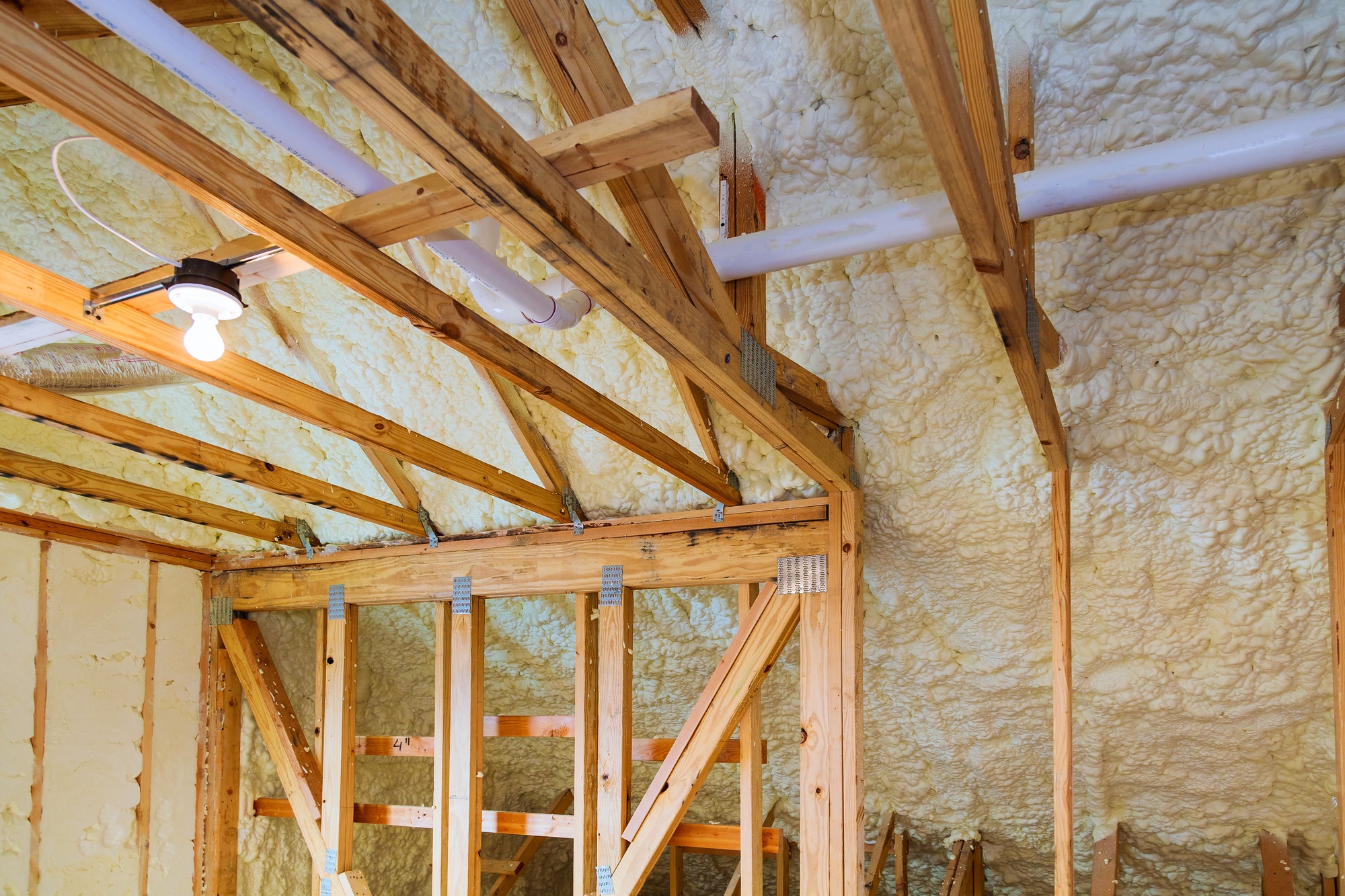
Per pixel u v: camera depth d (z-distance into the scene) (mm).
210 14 2107
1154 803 3842
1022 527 3008
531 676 4430
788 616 3053
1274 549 2840
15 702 3400
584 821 3326
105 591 3746
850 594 2961
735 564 3168
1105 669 3373
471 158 1065
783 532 3111
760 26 2131
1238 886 4020
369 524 3836
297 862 4293
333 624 3912
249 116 1185
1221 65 1965
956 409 2801
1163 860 4086
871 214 2088
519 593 3559
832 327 2727
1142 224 2287
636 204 1539
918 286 2553
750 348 1979
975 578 3248
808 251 2146
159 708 3912
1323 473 2617
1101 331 2521
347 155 1324
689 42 2209
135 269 3010
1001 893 4590
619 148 1196
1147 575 3043
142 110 1102
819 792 2891
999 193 1514
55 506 3514
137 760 3801
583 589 3438
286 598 4039
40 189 2795
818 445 2559
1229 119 2027
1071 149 2160
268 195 1276
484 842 5000
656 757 3500
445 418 3393
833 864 2832
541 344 3033
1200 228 2262
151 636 3906
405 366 3252
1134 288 2422
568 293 2086
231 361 2066
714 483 3045
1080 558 3068
